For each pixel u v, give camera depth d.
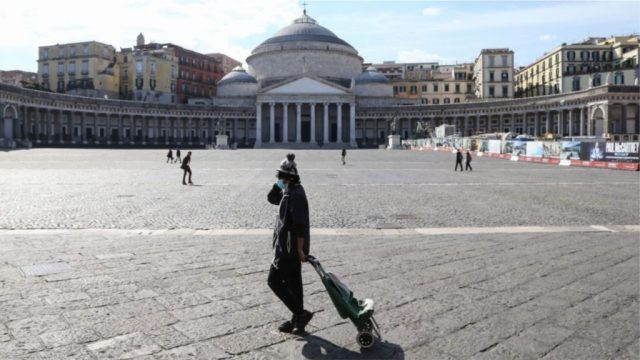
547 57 115.62
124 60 120.19
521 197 22.92
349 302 6.40
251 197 22.69
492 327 7.00
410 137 122.62
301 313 6.77
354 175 35.88
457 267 10.19
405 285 8.91
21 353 6.02
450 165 48.41
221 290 8.55
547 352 6.21
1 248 11.84
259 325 7.04
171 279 9.17
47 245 12.26
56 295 8.17
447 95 139.25
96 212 17.95
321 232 14.28
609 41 115.44
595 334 6.76
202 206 19.66
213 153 73.88
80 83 114.25
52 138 95.56
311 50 129.12
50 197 22.20
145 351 6.13
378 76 131.38
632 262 10.65
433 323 7.14
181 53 129.38
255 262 10.55
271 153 74.75
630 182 30.77
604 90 86.25
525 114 105.12
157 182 29.95
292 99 115.25
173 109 114.19
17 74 122.88
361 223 15.85
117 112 106.19
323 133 121.69
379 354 6.16
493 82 121.88
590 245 12.45
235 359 5.98
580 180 32.19
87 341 6.39
